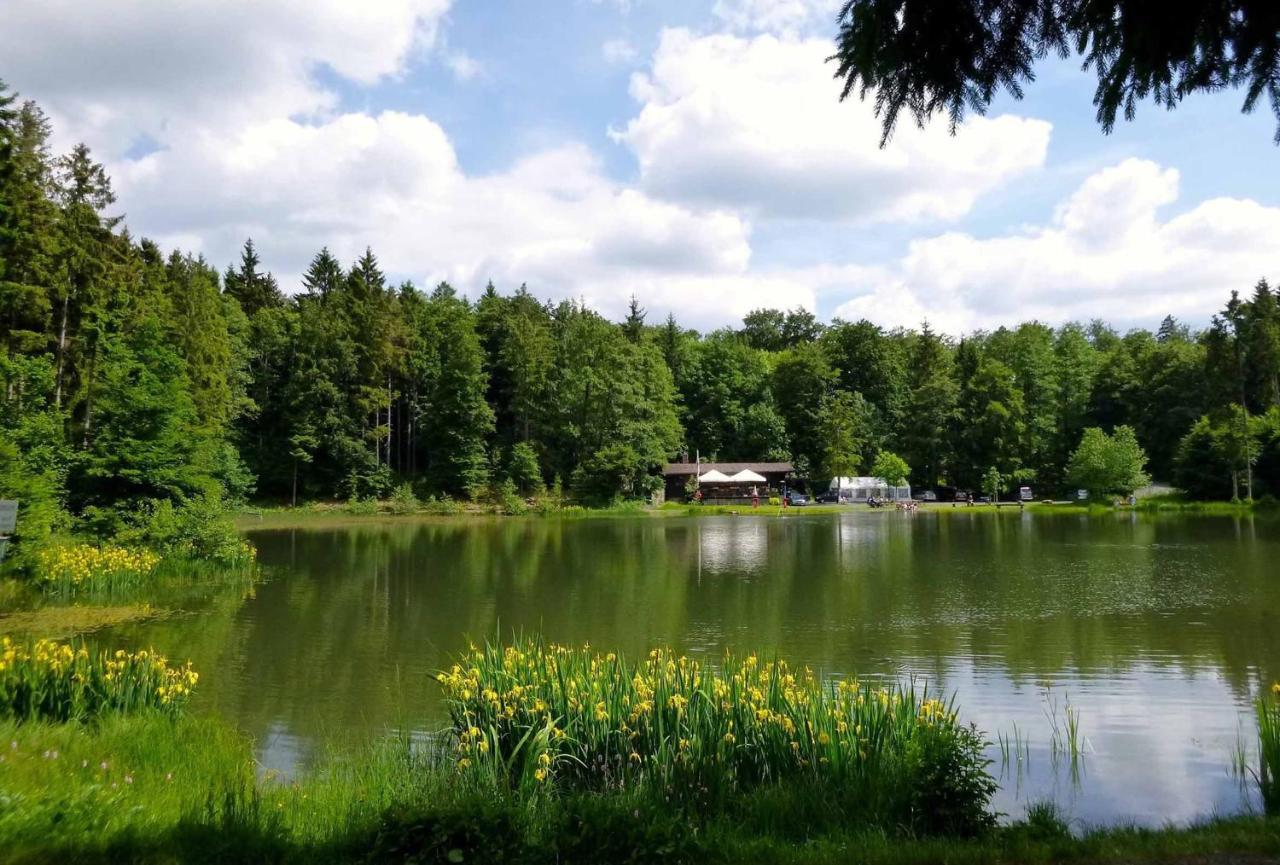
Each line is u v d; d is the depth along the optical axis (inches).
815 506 2807.6
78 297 1244.5
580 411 2795.3
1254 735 396.8
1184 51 160.9
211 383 1777.8
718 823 243.9
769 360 4296.3
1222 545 1301.7
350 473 2442.2
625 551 1322.6
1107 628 662.5
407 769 311.6
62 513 900.0
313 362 2443.4
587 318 3297.2
